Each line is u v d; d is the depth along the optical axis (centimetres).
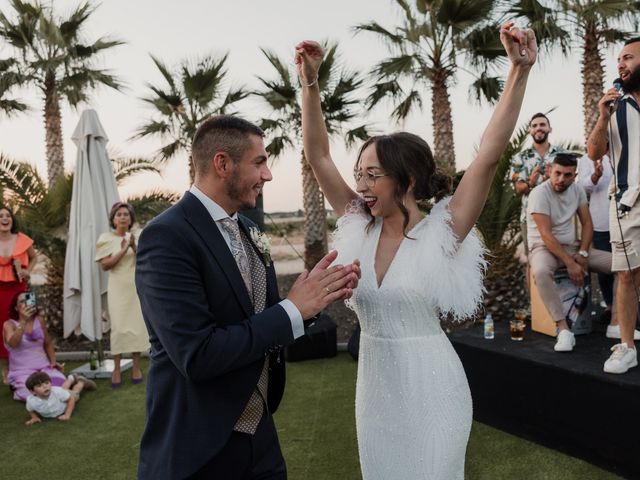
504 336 395
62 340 744
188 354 143
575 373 305
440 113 978
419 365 175
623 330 300
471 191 178
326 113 1086
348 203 206
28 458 353
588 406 299
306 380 488
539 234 396
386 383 179
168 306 147
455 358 183
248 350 147
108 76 1027
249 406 172
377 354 182
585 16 831
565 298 384
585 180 483
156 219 159
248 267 175
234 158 164
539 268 376
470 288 178
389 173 176
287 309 154
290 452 342
